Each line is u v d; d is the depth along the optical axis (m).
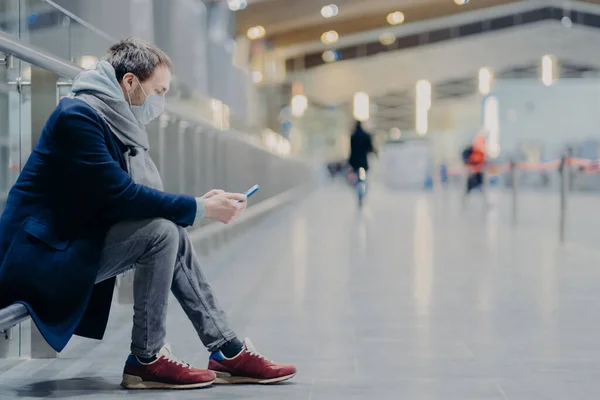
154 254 3.50
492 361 4.17
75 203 3.36
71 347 4.53
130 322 5.31
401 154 38.03
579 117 43.25
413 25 45.72
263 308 5.88
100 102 3.48
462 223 15.16
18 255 3.27
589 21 49.66
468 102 48.53
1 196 4.34
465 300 6.26
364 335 4.89
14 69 4.13
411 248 10.47
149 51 3.55
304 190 29.41
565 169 10.92
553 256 9.47
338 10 37.25
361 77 49.94
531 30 48.22
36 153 3.38
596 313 5.65
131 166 3.58
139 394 3.52
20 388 3.61
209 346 3.72
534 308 5.87
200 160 8.78
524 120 43.59
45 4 5.39
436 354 4.36
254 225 13.36
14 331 4.30
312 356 4.32
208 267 8.30
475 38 48.47
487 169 18.77
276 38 45.06
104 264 3.43
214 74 18.22
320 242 11.24
